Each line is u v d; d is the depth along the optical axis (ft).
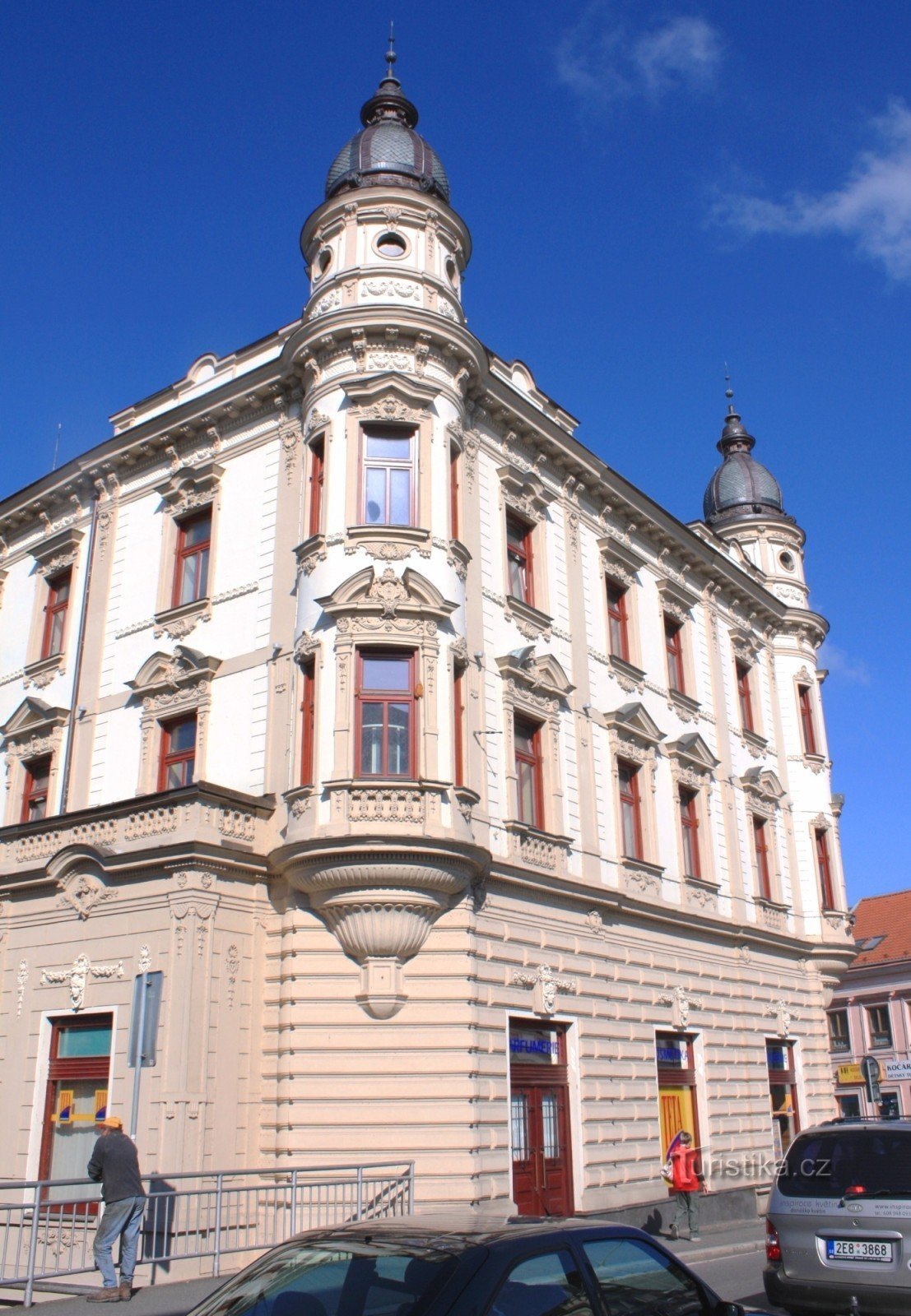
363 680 60.85
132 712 72.59
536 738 72.23
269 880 59.67
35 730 78.13
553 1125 64.49
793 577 115.14
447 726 60.54
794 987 98.12
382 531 62.49
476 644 67.21
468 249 74.64
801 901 102.42
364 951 56.44
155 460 79.15
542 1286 18.19
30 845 64.95
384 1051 55.42
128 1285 40.50
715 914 86.84
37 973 61.36
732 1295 43.21
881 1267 29.81
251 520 71.00
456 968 57.67
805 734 110.22
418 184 74.23
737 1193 80.12
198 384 79.25
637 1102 72.08
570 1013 67.31
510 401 74.59
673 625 94.12
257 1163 55.01
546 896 67.92
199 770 66.90
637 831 80.59
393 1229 19.31
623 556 86.17
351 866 55.83
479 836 62.95
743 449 124.98
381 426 65.57
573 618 78.13
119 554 78.79
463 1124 55.06
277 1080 55.57
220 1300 18.78
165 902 56.44
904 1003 167.12
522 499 76.07
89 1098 57.00
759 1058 89.15
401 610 60.90
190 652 69.26
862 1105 167.73
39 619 83.61
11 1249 56.59
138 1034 44.27
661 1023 77.00
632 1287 20.04
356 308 65.87
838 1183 31.48
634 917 76.89
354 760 58.80
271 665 65.62
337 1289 17.63
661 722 86.43
